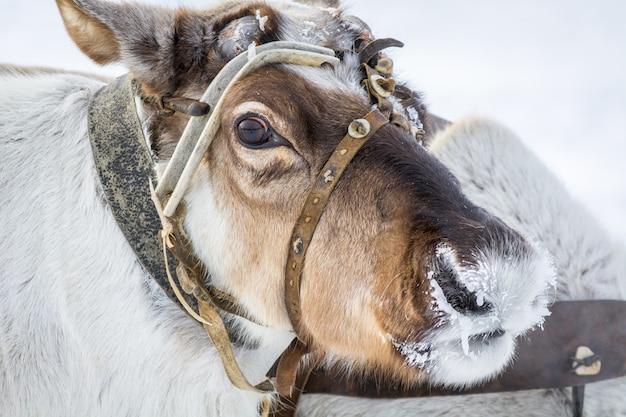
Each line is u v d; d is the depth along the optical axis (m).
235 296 3.29
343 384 3.67
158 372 3.35
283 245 3.06
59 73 3.96
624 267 3.91
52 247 3.28
